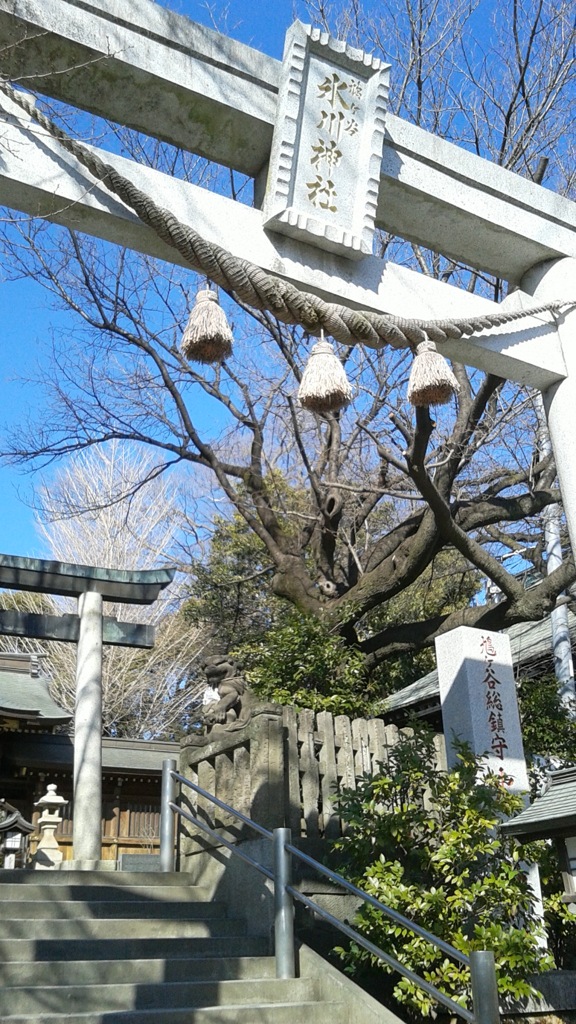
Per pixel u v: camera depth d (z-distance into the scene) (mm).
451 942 5129
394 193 5109
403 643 10477
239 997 4703
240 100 4637
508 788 6320
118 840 16859
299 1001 4820
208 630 22812
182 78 4496
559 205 5609
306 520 13664
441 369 4543
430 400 4633
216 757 6664
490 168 5395
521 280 5812
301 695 8852
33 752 16500
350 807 5742
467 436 10445
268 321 11953
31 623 10508
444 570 15508
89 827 9406
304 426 14039
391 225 5383
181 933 5559
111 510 23859
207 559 20281
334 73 4781
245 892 5859
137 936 5406
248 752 6379
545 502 10164
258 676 9477
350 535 12820
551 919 6098
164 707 23781
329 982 4863
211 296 4113
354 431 13000
